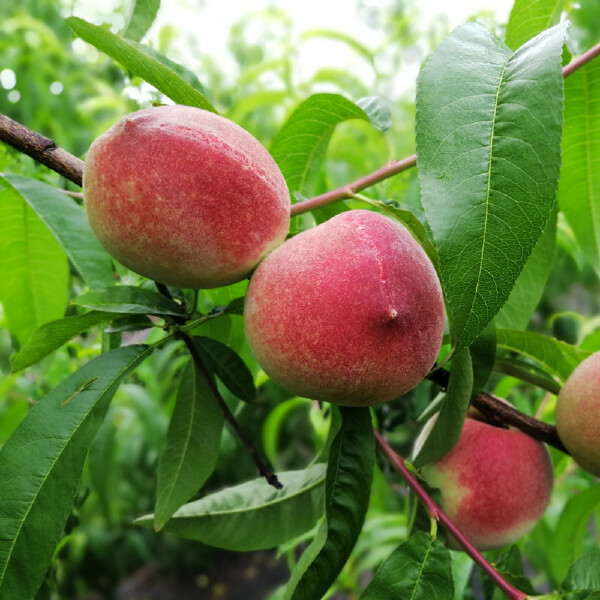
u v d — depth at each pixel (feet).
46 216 0.76
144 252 0.56
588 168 0.86
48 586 0.88
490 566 0.66
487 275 0.47
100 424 0.57
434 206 0.48
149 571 3.03
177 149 0.53
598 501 0.87
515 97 0.49
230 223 0.55
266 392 1.26
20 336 0.96
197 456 0.66
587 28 1.38
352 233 0.54
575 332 1.26
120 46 0.63
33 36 1.82
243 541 0.74
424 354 0.54
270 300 0.54
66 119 1.66
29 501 0.53
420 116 0.50
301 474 0.78
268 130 1.71
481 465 0.74
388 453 0.72
